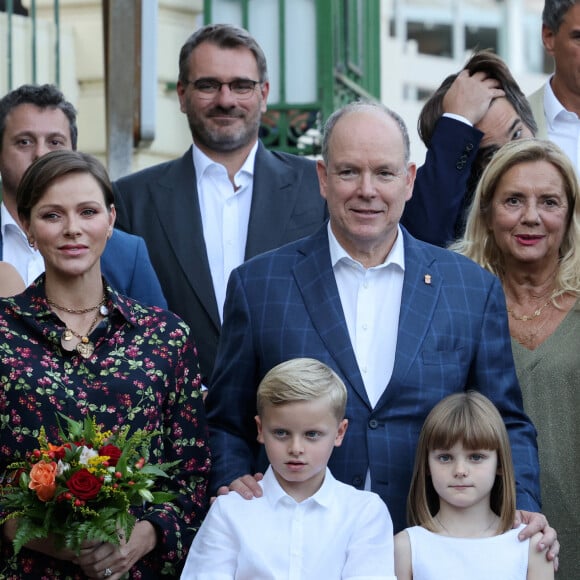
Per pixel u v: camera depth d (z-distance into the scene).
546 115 8.20
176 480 6.06
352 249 6.23
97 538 5.50
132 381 5.92
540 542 5.91
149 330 6.09
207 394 6.41
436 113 7.62
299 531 5.80
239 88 7.77
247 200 7.81
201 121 7.77
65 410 5.81
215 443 6.24
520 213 6.67
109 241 7.12
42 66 10.74
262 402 5.85
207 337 7.39
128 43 9.65
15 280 6.73
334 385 5.86
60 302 6.04
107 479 5.54
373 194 6.02
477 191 6.87
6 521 5.73
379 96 12.77
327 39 10.83
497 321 6.25
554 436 6.54
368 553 5.79
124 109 9.70
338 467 6.03
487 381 6.19
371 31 12.60
